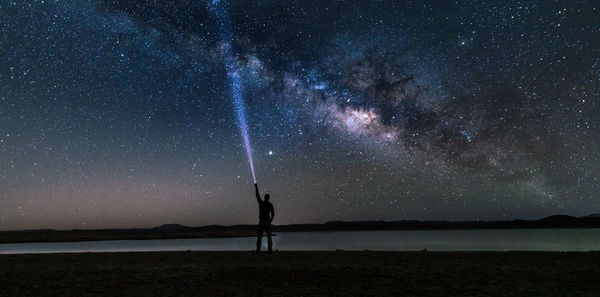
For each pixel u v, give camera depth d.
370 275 7.18
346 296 5.60
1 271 8.80
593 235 39.69
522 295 5.41
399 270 7.69
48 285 6.90
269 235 12.45
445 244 24.97
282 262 9.31
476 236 40.06
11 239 58.12
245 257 10.73
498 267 7.84
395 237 40.03
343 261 9.30
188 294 5.93
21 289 6.61
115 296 5.91
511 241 28.16
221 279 7.09
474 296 5.41
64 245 35.59
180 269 8.41
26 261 11.05
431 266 8.16
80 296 5.96
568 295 5.37
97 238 58.56
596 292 5.51
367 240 33.09
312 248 21.77
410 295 5.57
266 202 12.65
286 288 6.23
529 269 7.52
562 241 27.66
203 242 33.75
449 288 5.95
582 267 7.68
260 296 5.70
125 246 29.80
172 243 33.22
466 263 8.55
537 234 44.38
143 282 6.96
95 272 8.27
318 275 7.27
